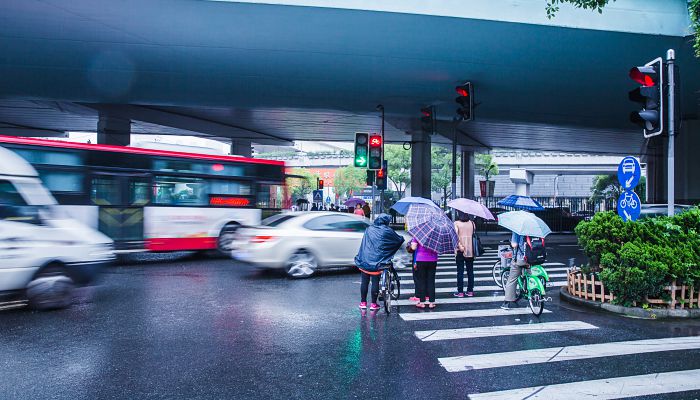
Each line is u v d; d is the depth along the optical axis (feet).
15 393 14.23
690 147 78.95
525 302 28.40
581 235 28.94
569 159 197.16
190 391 14.58
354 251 37.50
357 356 18.11
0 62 51.70
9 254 23.34
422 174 84.69
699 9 35.47
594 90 61.82
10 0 39.86
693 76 55.77
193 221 46.06
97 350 18.34
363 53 49.93
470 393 14.73
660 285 25.23
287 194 53.42
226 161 48.73
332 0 41.16
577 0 33.60
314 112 80.59
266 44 47.91
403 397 14.35
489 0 43.11
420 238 25.07
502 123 88.89
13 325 21.77
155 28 44.65
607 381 15.79
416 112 74.28
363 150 53.42
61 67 53.06
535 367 17.12
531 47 48.44
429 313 25.34
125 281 33.76
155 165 44.32
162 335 20.45
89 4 40.60
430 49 48.96
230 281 33.94
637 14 44.88
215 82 58.23
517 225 25.26
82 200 40.45
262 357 17.81
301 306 26.40
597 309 26.40
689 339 20.71
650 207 56.70
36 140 38.75
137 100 65.82
